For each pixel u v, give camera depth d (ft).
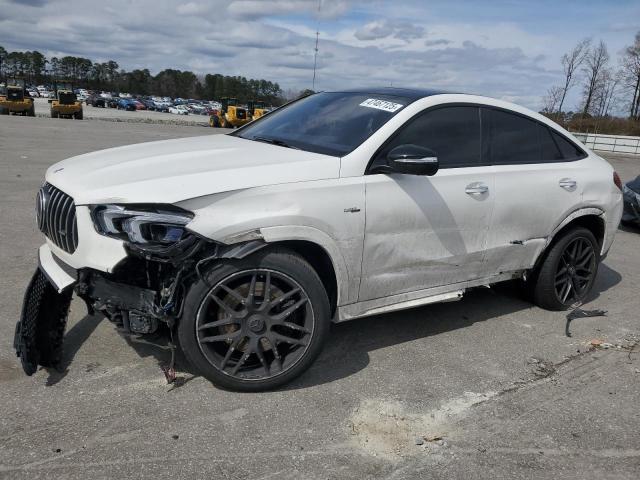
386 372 11.86
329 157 11.23
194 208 9.62
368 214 11.18
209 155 11.31
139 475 8.30
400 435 9.70
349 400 10.69
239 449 9.04
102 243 9.55
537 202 14.28
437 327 14.38
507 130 14.26
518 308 16.10
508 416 10.48
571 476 8.89
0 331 12.46
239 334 10.30
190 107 292.61
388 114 12.39
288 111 14.94
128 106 227.81
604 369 12.64
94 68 462.60
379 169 11.48
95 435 9.14
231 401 10.36
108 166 10.78
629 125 133.08
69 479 8.13
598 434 10.07
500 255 13.96
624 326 15.33
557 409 10.83
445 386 11.45
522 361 12.81
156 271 10.00
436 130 12.80
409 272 12.28
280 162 10.76
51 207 10.69
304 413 10.14
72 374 10.93
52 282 10.28
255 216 9.89
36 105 193.88
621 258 22.91
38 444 8.83
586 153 16.33
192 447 9.00
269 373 10.62
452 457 9.18
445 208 12.40
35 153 43.32
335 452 9.12
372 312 12.07
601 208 15.94
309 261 11.29
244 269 10.02
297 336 10.94
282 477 8.46
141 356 11.76
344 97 14.14
